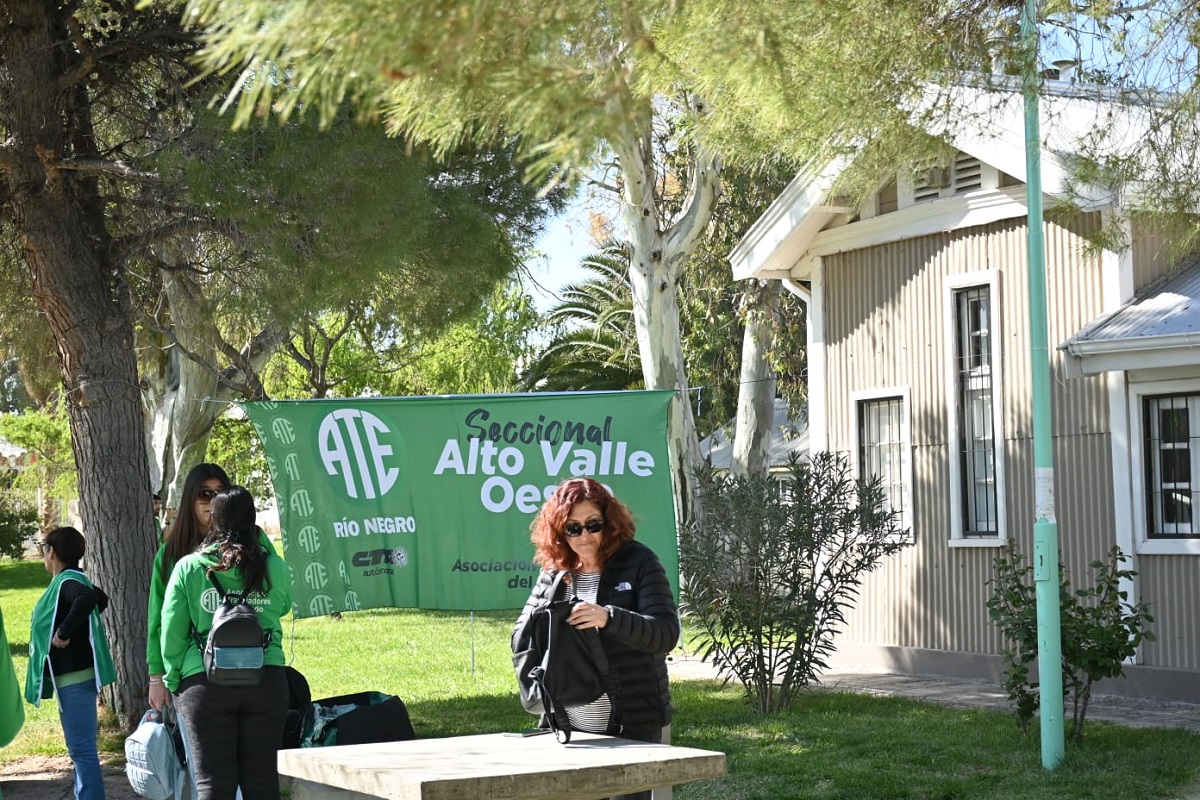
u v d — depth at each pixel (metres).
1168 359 10.51
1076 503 12.14
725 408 32.47
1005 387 12.80
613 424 10.67
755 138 6.12
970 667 12.98
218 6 2.56
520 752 4.38
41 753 10.12
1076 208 8.38
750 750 9.27
